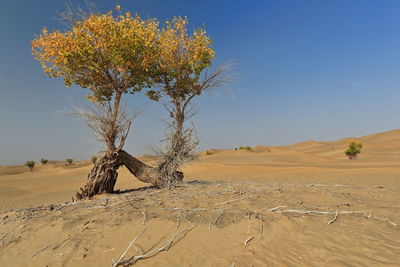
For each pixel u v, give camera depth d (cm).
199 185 1025
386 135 9650
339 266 415
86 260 495
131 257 485
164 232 560
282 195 838
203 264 446
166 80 1082
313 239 507
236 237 523
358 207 721
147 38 988
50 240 599
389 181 1436
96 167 1003
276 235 525
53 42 909
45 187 2839
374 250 458
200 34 1044
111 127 947
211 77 1054
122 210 705
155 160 1058
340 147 8406
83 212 735
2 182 3297
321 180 1586
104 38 921
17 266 519
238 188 947
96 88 1083
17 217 771
